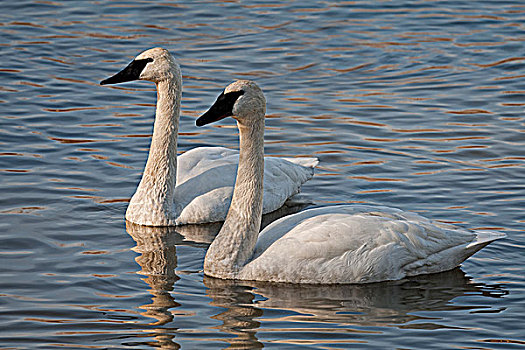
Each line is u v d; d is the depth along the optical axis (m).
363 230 12.69
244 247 12.80
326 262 12.55
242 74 21.89
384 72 22.17
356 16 26.23
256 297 12.16
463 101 20.25
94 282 12.48
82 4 26.77
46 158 17.02
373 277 12.62
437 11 26.69
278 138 18.28
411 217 13.12
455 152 17.52
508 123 18.95
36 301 11.86
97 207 15.20
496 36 24.53
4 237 13.81
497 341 10.94
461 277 12.81
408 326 11.33
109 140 18.05
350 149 17.80
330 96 20.62
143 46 23.55
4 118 18.78
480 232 13.09
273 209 15.52
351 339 10.95
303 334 11.05
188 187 15.27
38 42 23.52
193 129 18.80
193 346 10.73
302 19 25.91
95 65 22.22
